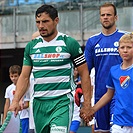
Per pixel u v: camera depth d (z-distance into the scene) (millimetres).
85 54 17500
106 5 17094
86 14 48469
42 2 50219
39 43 13680
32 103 13922
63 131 13055
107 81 15156
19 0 50906
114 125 14516
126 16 47219
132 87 14211
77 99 19719
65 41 13516
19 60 55000
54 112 13469
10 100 23359
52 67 13516
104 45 17094
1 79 56625
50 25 13344
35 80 13750
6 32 50219
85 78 13812
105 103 15203
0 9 50750
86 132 36875
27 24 49875
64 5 49344
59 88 13539
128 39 14344
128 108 14188
